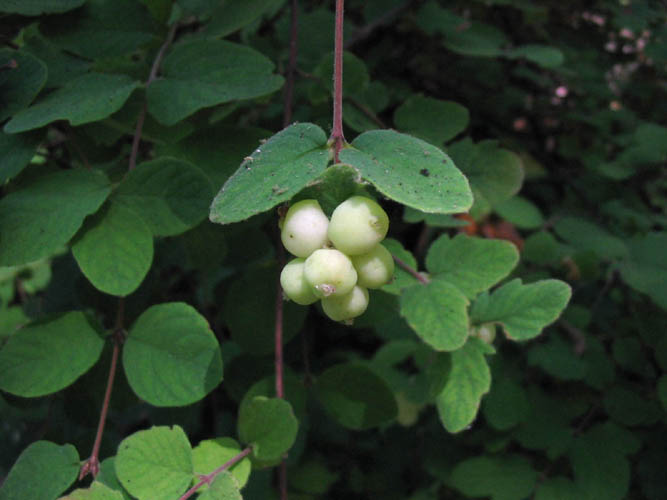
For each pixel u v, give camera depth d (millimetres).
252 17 209
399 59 333
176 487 170
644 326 274
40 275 408
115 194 189
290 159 145
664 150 333
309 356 280
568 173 376
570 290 193
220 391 308
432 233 310
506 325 196
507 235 319
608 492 258
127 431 326
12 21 206
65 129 221
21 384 186
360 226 142
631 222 330
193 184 188
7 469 274
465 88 358
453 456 313
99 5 211
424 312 187
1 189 220
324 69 235
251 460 186
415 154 143
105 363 208
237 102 221
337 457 360
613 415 271
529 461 278
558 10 396
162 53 211
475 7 363
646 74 418
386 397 215
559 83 380
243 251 254
